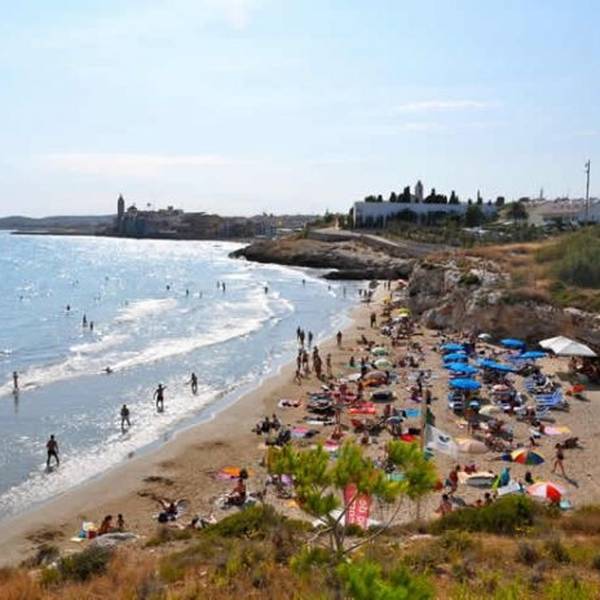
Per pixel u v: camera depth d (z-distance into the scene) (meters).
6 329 72.50
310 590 11.12
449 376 46.62
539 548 16.08
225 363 54.12
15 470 31.14
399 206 178.12
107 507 26.89
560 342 44.66
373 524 19.73
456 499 25.56
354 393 42.66
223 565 15.10
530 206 178.12
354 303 91.75
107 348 60.59
